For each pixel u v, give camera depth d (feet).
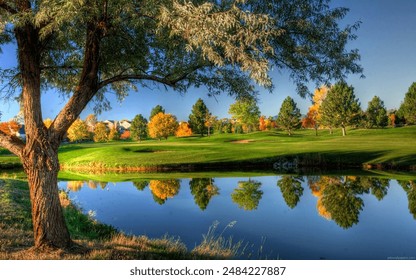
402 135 248.11
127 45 31.09
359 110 282.77
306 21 25.99
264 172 114.62
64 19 21.68
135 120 359.05
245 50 24.22
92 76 26.96
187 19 21.56
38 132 25.82
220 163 134.92
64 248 26.40
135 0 23.79
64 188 84.64
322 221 48.57
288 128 319.06
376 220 48.85
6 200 47.21
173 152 162.71
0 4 25.29
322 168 123.65
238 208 58.03
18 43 26.23
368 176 97.66
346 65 27.61
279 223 47.44
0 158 185.26
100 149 189.67
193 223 48.01
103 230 42.65
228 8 24.85
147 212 55.62
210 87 31.42
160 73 32.09
